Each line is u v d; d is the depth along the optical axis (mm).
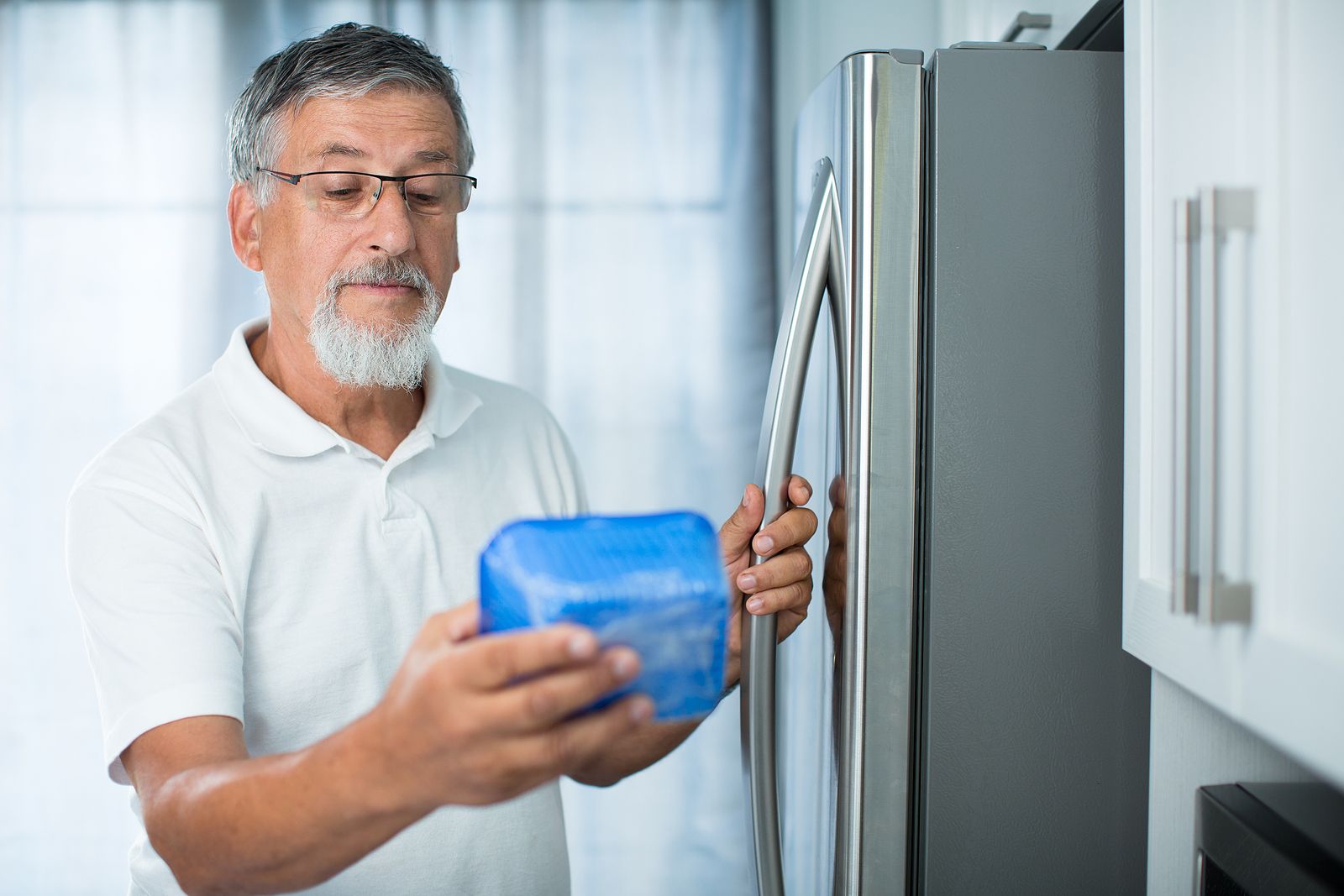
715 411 2221
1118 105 808
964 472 817
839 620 837
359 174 898
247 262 1042
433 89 932
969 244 811
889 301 814
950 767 822
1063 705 823
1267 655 528
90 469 886
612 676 354
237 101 980
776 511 858
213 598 849
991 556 817
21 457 2146
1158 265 668
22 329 2146
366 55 907
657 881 2221
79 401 2156
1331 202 471
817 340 915
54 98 2137
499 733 364
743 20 2166
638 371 2223
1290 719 506
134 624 801
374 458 986
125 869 2158
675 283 2207
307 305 929
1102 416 816
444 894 965
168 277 2158
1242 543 555
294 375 998
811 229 837
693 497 2232
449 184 952
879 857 829
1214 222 560
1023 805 824
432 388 1057
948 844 823
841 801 833
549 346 2217
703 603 387
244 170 965
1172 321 648
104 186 2148
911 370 818
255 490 930
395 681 424
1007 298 812
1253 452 542
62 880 2154
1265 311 529
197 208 2150
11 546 2143
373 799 455
